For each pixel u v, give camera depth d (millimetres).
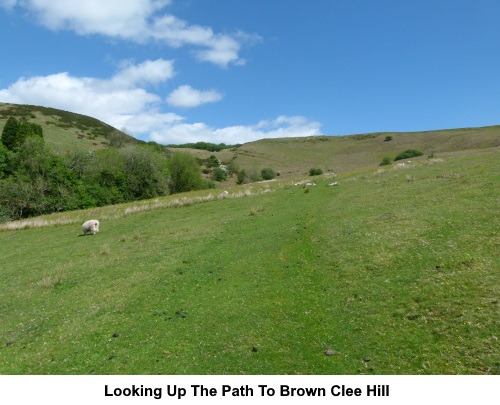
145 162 76812
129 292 16734
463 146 125312
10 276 22156
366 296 13242
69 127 149250
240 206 38469
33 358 11883
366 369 9617
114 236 31250
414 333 10586
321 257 18219
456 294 11859
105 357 11547
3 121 134750
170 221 35469
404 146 157250
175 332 12672
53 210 64062
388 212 23609
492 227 16781
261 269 17891
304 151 181875
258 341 11523
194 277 17828
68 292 18141
